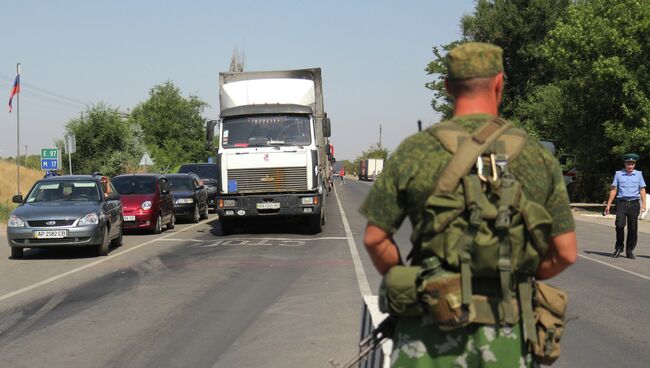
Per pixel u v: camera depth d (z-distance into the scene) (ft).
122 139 151.94
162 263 42.04
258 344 21.59
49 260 44.70
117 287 33.17
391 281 7.86
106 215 47.65
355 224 71.20
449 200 7.60
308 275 36.24
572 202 128.67
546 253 8.04
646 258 45.37
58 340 22.56
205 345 21.59
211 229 69.00
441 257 7.65
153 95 219.41
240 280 34.71
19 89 91.86
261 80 61.72
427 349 7.82
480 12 157.69
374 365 13.67
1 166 148.46
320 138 66.59
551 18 149.48
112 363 19.71
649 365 19.62
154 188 65.36
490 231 7.51
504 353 7.64
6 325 25.04
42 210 45.65
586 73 98.58
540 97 130.93
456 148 7.80
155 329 23.89
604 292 31.83
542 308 7.94
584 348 21.54
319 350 20.75
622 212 45.14
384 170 8.17
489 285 7.65
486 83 8.18
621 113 98.27
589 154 104.88
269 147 58.34
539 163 7.91
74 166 149.48
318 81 67.46
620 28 93.81
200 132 222.07
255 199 58.08
